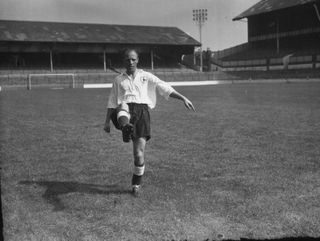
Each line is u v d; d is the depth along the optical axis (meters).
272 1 52.94
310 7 49.59
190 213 4.30
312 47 50.84
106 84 45.94
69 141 8.88
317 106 16.55
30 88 41.00
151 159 6.90
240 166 6.30
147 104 5.01
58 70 48.25
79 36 48.38
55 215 4.29
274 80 49.12
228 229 3.89
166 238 3.72
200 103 19.28
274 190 5.04
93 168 6.36
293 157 6.86
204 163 6.56
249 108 16.22
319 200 4.66
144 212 4.34
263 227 3.93
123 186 5.34
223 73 51.59
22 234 3.81
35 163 6.69
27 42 45.50
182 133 9.80
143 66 54.06
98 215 4.27
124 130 4.43
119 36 51.22
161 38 52.91
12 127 11.14
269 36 54.00
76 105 19.14
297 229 3.88
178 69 53.94
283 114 13.67
